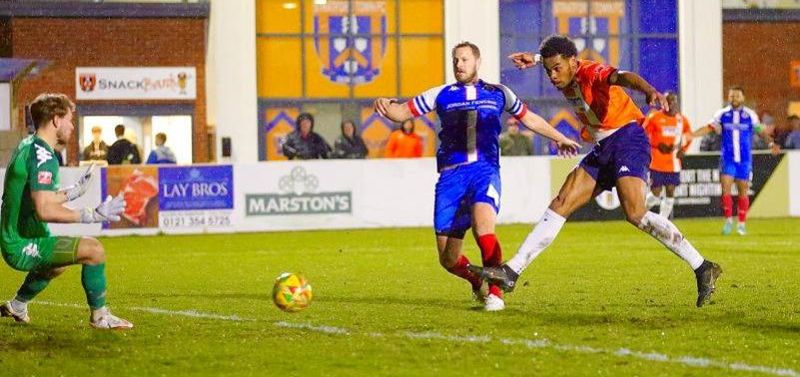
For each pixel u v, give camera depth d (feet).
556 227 64.08
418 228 146.51
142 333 58.85
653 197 142.92
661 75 197.26
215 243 126.93
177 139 189.78
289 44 188.03
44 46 184.44
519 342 54.19
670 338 55.01
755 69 205.77
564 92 65.21
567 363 48.93
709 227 141.49
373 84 191.01
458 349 52.60
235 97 183.52
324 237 133.69
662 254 104.12
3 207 57.26
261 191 144.77
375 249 115.65
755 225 144.15
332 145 190.39
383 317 63.98
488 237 63.62
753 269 88.99
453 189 65.00
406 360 50.26
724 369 47.34
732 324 59.21
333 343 54.90
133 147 156.76
